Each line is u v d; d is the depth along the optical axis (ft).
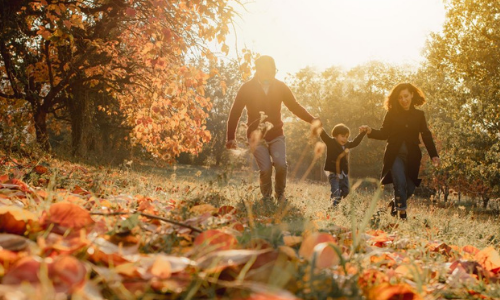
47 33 25.30
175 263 3.39
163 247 4.75
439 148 106.52
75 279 2.69
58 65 46.93
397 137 18.47
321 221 9.05
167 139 30.86
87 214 4.83
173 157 30.32
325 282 3.48
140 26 32.48
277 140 17.54
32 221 4.62
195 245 4.42
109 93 50.93
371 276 4.29
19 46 34.40
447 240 10.66
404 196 17.81
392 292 3.37
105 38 41.42
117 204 7.94
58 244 3.80
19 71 37.73
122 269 3.18
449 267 6.03
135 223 5.10
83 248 3.63
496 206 74.02
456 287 5.07
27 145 25.88
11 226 4.50
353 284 3.56
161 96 27.86
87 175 15.65
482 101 69.41
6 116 45.06
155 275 3.18
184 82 22.07
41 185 11.92
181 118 28.22
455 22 67.62
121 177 17.20
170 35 21.88
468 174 76.69
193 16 24.85
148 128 30.12
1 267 2.97
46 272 2.65
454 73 71.77
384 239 8.04
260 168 16.55
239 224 6.57
